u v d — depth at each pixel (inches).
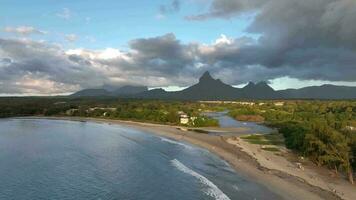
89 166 3329.2
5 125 7652.6
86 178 2856.8
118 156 3922.2
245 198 2336.4
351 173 2780.5
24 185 2625.5
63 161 3558.1
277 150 4252.0
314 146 3432.6
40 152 4072.3
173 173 3078.2
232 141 5123.0
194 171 3157.0
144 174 3026.6
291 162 3486.7
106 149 4426.7
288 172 3051.2
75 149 4357.8
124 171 3137.3
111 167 3304.6
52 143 4847.4
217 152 4205.2
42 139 5265.8
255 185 2650.1
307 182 2704.2
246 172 3080.7
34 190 2504.9
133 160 3690.9
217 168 3280.0
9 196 2362.2
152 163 3533.5
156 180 2817.4
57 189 2534.5
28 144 4699.8
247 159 3686.0
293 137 4360.2
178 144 4985.2
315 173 3011.8
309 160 3565.5
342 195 2365.9
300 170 3120.1
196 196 2379.4
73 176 2918.3
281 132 6023.6
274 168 3218.5
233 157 3816.4
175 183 2721.5
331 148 3122.5
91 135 5964.6
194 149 4505.4
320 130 3430.1
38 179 2805.1
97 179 2829.7
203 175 2999.5
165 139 5561.0
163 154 4106.8
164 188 2581.2
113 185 2655.0
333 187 2566.4
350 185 2630.4
